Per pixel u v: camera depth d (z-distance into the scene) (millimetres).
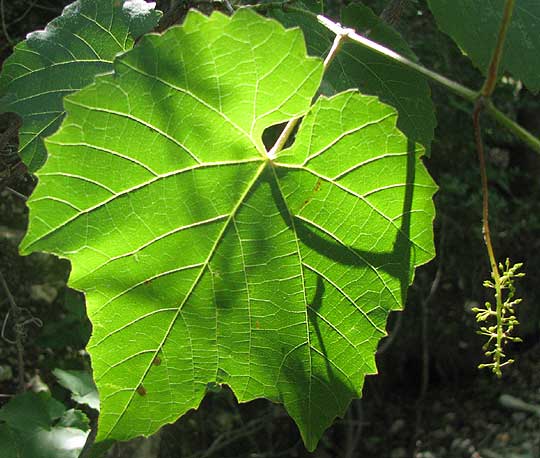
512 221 1029
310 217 184
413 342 1067
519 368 1064
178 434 891
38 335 699
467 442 987
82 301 627
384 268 187
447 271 1036
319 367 194
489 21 230
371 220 184
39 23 654
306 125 177
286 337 191
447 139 964
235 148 177
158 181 175
